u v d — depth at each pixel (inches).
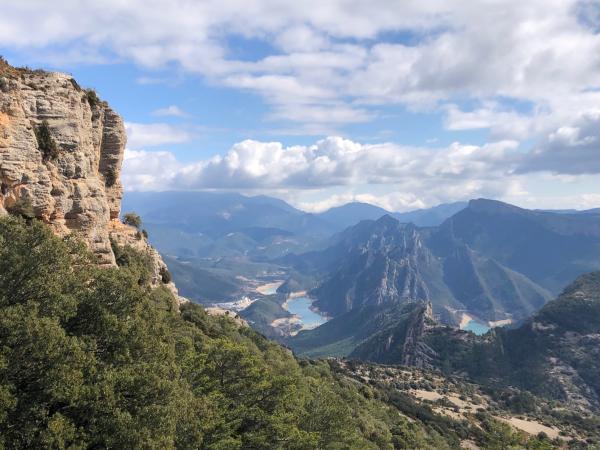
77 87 2640.3
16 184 2016.5
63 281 1317.7
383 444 3821.4
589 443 7140.8
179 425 1328.7
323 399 2385.6
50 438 991.0
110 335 1342.3
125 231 3700.8
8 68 2223.2
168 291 3961.6
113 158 3486.7
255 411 1828.2
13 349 1061.1
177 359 1840.6
